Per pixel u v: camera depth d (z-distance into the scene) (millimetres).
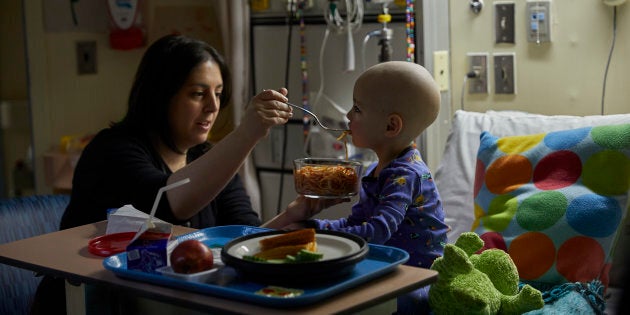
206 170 1722
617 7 2508
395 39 2855
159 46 2084
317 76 3078
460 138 2484
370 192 1880
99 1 3676
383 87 1878
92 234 1588
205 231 1517
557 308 1739
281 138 3207
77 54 3705
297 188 1747
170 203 1765
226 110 3230
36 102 3672
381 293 1163
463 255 1554
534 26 2645
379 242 1698
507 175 2148
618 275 932
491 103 2793
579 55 2602
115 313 1437
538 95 2699
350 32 2898
